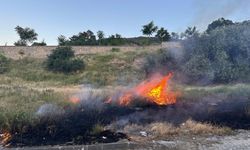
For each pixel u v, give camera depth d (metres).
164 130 12.16
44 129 11.90
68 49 40.81
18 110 12.98
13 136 11.41
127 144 10.84
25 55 41.97
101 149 10.66
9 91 21.11
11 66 38.94
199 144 11.09
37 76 35.97
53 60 38.69
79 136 11.49
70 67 37.41
